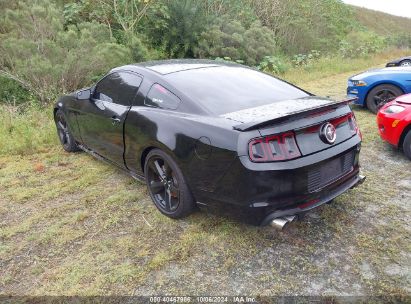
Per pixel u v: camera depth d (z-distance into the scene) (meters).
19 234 3.45
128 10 11.80
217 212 3.08
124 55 8.49
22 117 6.54
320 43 17.52
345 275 2.80
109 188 4.29
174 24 11.60
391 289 2.65
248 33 12.92
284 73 12.30
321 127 2.94
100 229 3.48
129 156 3.86
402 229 3.35
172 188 3.40
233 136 2.76
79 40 7.98
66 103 4.99
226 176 2.83
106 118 4.05
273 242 3.19
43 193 4.23
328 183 3.05
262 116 2.88
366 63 15.44
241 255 3.04
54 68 7.43
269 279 2.78
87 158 5.22
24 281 2.85
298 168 2.74
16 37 7.86
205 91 3.37
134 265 2.97
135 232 3.40
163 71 3.71
